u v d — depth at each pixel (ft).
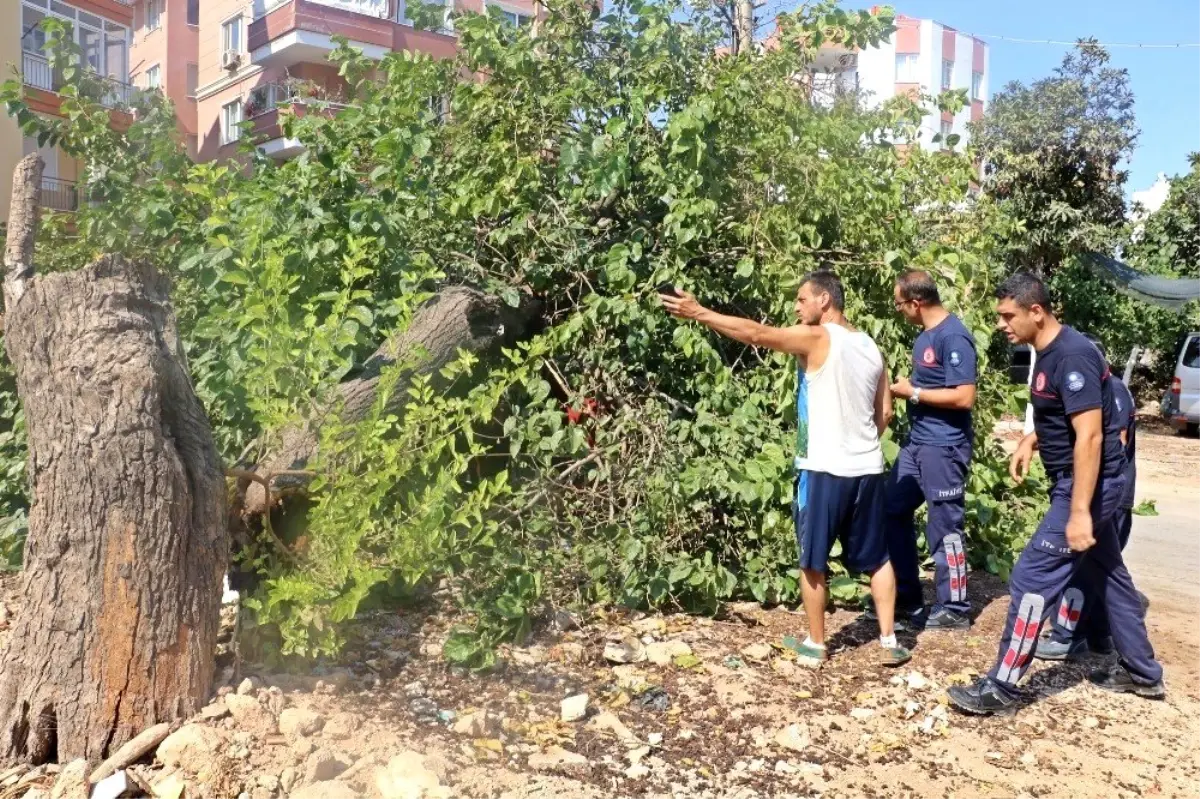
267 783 9.43
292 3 77.41
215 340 17.51
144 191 20.61
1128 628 14.42
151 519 10.09
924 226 22.74
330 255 17.60
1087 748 12.67
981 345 20.56
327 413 12.64
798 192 20.39
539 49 22.17
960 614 16.93
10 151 51.47
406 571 13.10
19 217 11.35
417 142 18.98
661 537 16.96
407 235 19.27
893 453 17.98
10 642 10.29
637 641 15.24
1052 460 13.71
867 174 20.68
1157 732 13.32
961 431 16.66
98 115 21.02
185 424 10.85
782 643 15.66
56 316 10.40
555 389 20.21
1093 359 13.05
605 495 17.25
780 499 17.43
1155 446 54.13
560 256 20.22
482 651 13.71
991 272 22.17
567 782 10.59
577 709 12.40
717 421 18.17
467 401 14.05
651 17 20.98
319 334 12.55
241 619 12.71
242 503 13.64
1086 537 12.82
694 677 14.03
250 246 13.61
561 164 19.53
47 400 10.20
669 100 21.53
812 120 20.94
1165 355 75.41
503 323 19.53
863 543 14.90
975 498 20.02
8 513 18.65
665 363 19.85
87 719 9.92
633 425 17.43
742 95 20.08
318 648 12.59
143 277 11.12
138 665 10.03
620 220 21.48
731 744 12.05
